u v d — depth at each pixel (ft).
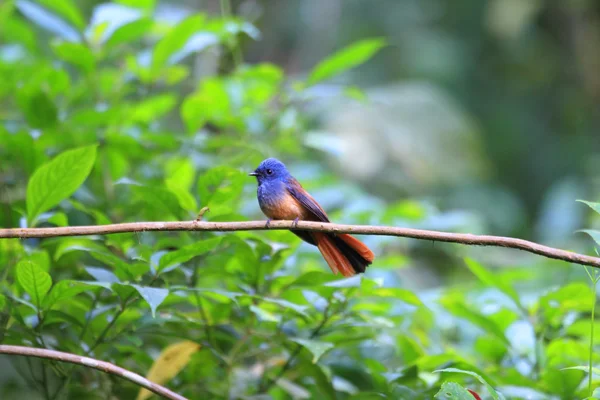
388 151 64.44
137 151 33.88
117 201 34.27
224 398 28.19
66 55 33.73
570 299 27.45
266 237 28.32
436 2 91.81
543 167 86.63
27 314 26.02
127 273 23.67
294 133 38.63
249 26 36.73
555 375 25.88
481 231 47.47
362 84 82.74
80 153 24.11
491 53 90.84
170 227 22.41
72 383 27.45
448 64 87.76
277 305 26.73
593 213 52.70
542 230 60.54
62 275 30.99
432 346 32.17
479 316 28.07
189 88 51.21
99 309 25.22
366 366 29.53
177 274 29.48
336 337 27.32
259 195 29.94
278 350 29.07
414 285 51.11
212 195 26.40
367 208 39.70
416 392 26.84
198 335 28.94
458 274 54.95
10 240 27.32
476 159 71.61
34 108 32.73
